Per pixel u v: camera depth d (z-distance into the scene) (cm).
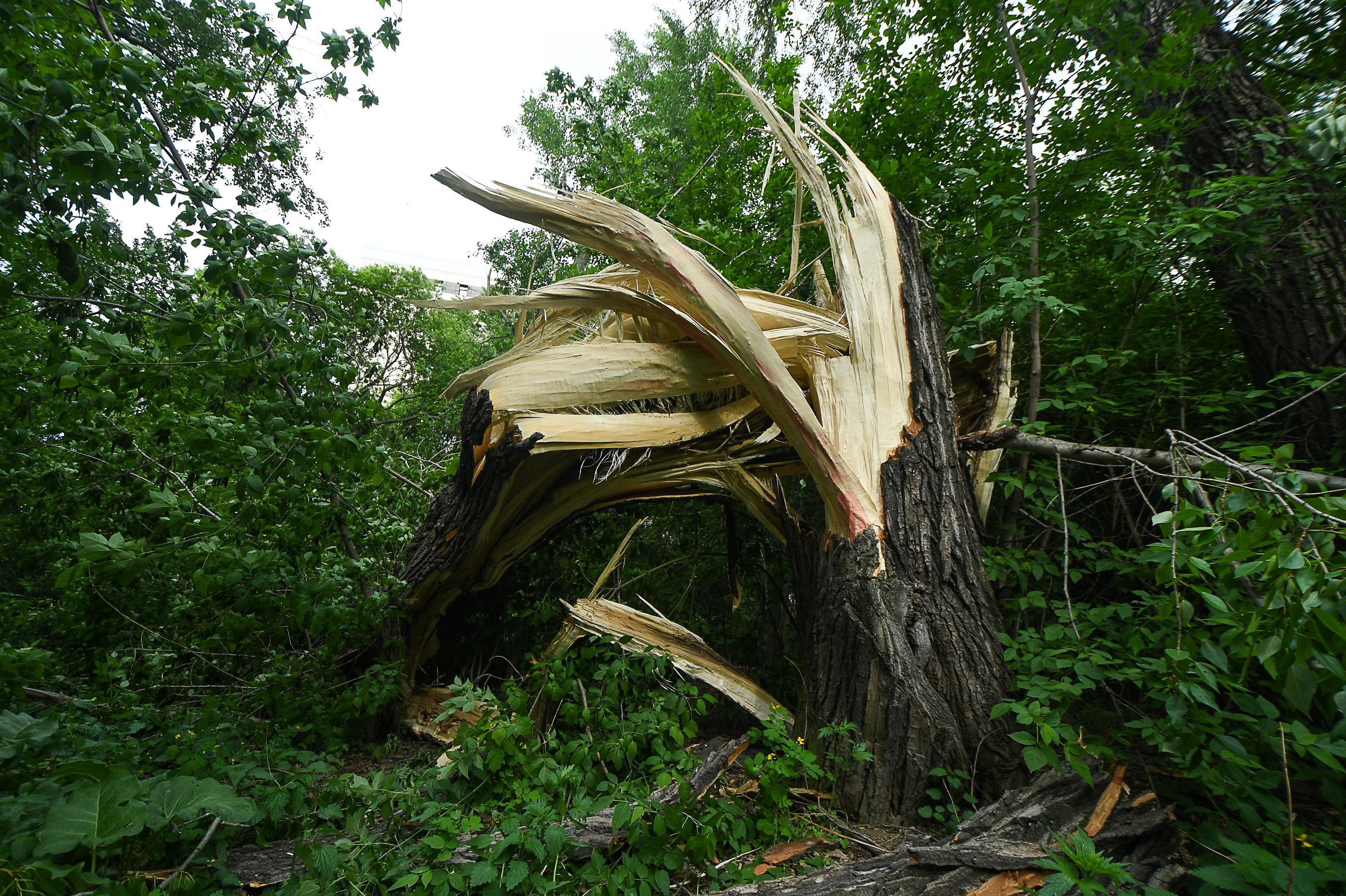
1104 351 344
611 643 371
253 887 198
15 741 201
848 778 263
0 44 225
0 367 319
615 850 219
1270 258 334
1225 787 201
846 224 349
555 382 326
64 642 428
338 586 327
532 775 258
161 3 382
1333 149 278
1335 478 216
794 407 287
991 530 388
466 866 197
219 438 286
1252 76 418
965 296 418
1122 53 368
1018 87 410
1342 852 183
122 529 405
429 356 1089
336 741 346
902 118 462
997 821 211
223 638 343
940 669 266
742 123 616
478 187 289
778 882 201
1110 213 367
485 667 466
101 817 167
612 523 509
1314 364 312
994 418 352
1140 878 183
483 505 351
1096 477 362
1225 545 184
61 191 238
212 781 192
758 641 506
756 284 541
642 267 294
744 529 488
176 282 349
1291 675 154
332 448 291
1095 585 336
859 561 285
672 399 368
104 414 368
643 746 289
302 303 339
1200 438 350
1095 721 282
